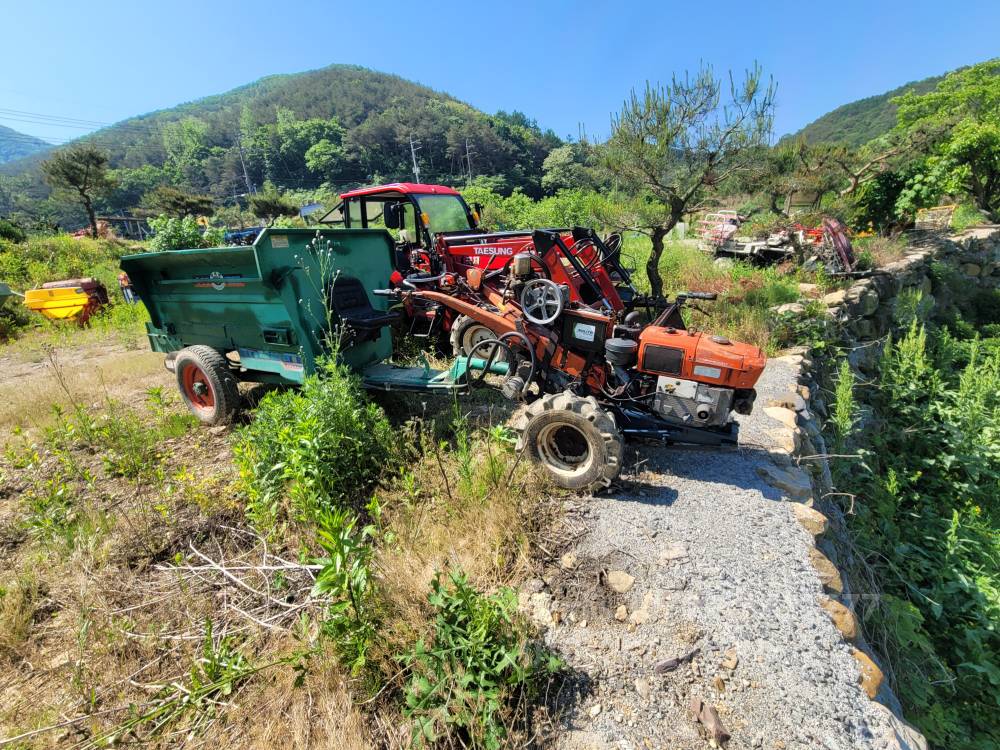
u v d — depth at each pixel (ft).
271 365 15.79
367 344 17.38
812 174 44.06
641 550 10.02
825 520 10.91
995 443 20.10
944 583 14.67
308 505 10.33
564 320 14.10
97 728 7.18
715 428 12.28
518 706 7.01
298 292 14.60
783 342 22.74
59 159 96.63
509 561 9.83
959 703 11.81
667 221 25.68
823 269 31.30
